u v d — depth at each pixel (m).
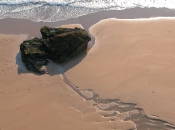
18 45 15.81
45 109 12.16
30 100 12.59
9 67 14.39
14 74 13.98
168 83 13.05
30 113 11.98
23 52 14.43
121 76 13.53
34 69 14.12
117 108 12.17
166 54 14.59
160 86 12.93
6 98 12.72
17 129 11.32
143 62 14.20
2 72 14.09
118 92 12.80
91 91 12.98
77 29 15.45
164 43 15.31
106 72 13.80
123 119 11.66
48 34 15.00
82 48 14.97
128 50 14.98
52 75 13.88
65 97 12.74
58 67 14.30
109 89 12.95
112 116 11.80
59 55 14.35
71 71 14.02
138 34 16.05
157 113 11.79
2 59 14.88
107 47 15.32
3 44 15.87
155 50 14.88
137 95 12.59
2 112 12.05
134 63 14.18
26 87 13.27
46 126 11.42
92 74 13.75
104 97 12.66
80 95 12.84
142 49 14.99
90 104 12.37
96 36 16.20
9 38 16.34
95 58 14.68
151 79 13.30
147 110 11.94
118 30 16.47
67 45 14.47
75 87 13.24
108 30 16.52
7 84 13.45
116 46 15.32
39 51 14.49
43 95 12.85
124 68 13.95
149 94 12.59
